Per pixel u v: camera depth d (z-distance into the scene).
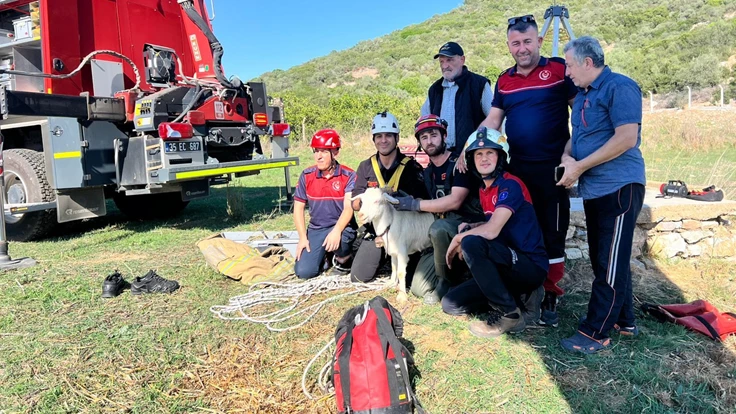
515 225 3.05
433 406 2.39
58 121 5.42
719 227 4.47
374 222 3.52
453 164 3.74
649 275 4.09
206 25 6.82
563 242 3.28
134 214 7.55
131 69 6.54
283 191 9.77
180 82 6.85
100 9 6.21
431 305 3.55
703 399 2.37
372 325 2.31
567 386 2.51
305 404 2.44
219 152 7.57
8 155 5.90
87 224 7.13
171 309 3.64
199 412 2.40
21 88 6.11
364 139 17.14
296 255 4.26
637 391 2.44
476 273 2.96
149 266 4.71
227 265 4.20
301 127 18.91
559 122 3.18
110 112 5.70
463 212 3.63
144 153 5.69
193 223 6.91
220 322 3.40
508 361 2.75
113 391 2.57
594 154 2.66
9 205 5.32
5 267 4.60
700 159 11.73
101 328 3.31
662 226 4.38
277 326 3.33
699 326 3.00
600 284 2.82
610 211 2.74
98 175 5.74
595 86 2.69
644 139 14.88
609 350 2.83
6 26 6.32
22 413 2.37
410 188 3.88
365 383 2.15
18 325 3.36
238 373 2.73
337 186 4.12
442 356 2.83
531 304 3.19
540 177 3.21
